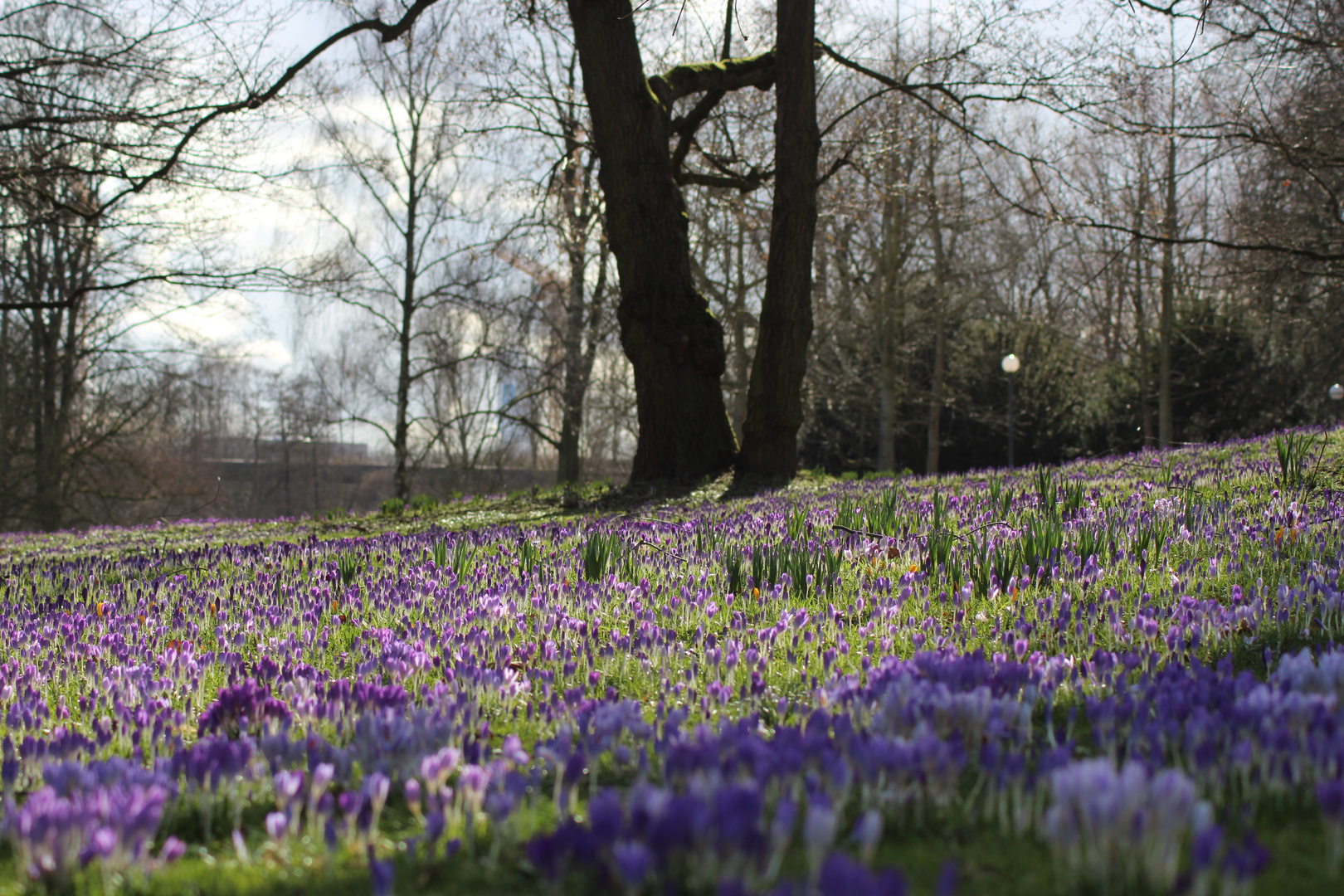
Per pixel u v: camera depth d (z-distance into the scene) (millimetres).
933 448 34594
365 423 33062
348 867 2094
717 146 24328
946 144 26672
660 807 1747
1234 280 22547
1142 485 8703
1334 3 15500
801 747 2346
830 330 32969
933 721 2564
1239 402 33844
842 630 4367
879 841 2113
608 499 14375
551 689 3426
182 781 2568
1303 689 2660
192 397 33688
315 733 2965
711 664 3705
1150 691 2971
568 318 32219
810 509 9367
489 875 1985
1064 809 1774
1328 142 17109
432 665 4016
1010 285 42719
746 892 1491
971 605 4832
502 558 7480
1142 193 29312
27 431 32156
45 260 29703
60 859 1953
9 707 3736
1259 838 2053
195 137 13977
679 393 15914
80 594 7246
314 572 7184
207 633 5457
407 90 30141
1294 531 5738
